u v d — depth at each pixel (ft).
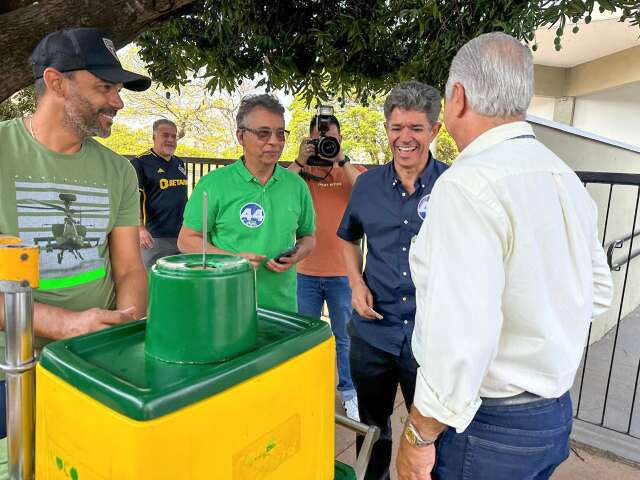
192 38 13.09
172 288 2.15
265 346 2.29
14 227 4.35
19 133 4.43
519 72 3.59
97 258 4.97
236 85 14.55
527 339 3.55
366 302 6.22
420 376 3.52
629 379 11.73
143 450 1.78
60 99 4.37
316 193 9.48
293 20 13.01
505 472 3.81
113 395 1.86
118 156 5.26
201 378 1.96
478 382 3.30
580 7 8.85
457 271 3.25
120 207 5.25
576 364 3.81
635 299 18.11
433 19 10.93
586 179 8.66
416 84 5.98
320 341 2.57
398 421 9.22
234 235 7.10
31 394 2.48
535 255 3.35
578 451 8.53
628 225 15.44
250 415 2.15
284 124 7.01
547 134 10.44
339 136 9.75
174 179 13.73
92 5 9.29
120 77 4.42
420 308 3.86
